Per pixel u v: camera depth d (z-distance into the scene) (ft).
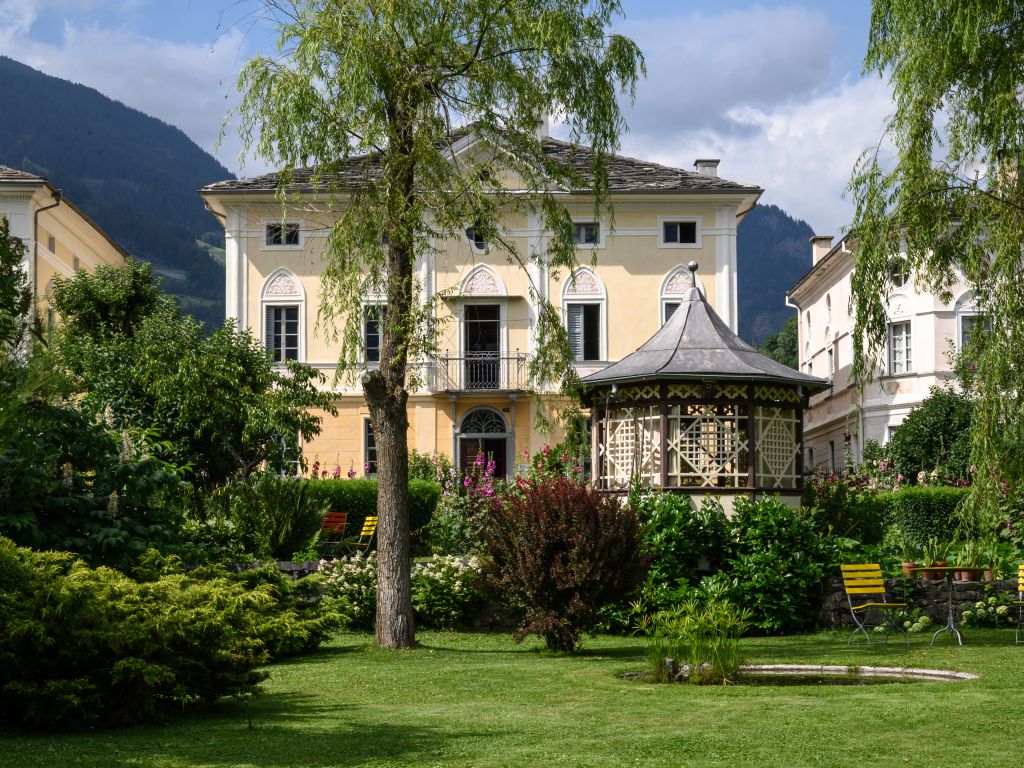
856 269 40.70
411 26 42.01
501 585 42.75
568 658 40.81
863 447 107.24
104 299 89.61
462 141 64.69
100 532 35.55
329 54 42.06
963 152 39.63
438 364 109.60
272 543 57.98
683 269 110.32
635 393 54.60
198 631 27.32
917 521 74.84
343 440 108.68
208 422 71.26
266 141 42.37
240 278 109.19
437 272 109.70
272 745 23.95
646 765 21.47
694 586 50.96
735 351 54.90
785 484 55.42
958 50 39.04
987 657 39.47
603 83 43.47
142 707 26.73
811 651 42.39
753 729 25.27
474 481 72.54
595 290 110.22
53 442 37.17
